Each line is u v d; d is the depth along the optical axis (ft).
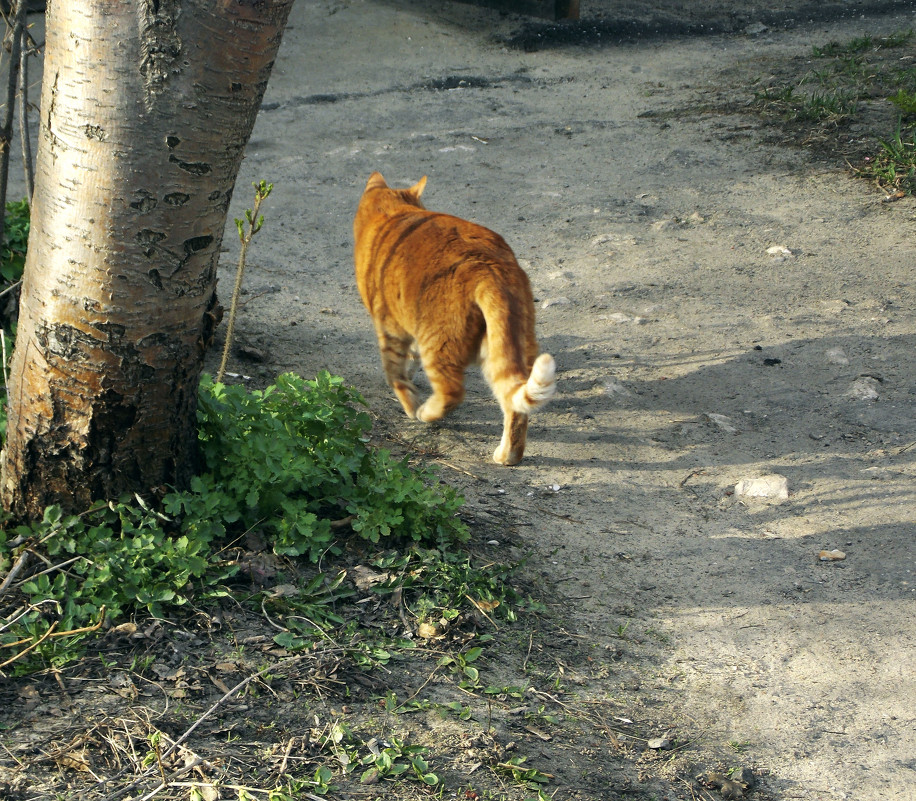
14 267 19.42
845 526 15.69
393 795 9.42
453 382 17.02
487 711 11.02
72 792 8.81
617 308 23.71
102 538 11.88
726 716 11.66
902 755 11.16
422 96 40.09
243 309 23.39
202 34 9.98
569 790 10.02
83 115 10.29
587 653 12.60
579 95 40.34
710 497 16.66
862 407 19.10
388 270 17.57
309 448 14.47
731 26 49.06
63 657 10.48
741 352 21.45
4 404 14.11
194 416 12.82
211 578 12.15
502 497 16.34
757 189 30.60
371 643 11.84
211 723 9.98
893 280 24.48
